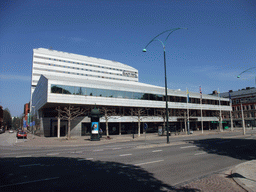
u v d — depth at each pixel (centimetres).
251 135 3628
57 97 3597
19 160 1164
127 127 4753
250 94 8538
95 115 2845
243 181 706
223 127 7600
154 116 5066
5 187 644
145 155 1338
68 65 9412
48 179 741
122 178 765
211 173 864
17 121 15650
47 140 3030
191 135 4056
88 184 684
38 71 8531
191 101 6231
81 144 2327
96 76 10356
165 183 711
